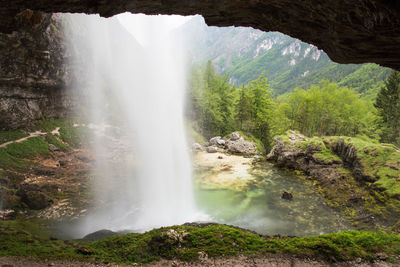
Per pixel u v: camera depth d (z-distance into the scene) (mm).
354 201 22484
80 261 10484
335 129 55250
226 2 10242
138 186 27781
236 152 48094
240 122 59812
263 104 58688
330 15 8789
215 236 12633
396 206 19172
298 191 27141
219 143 52281
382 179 22422
